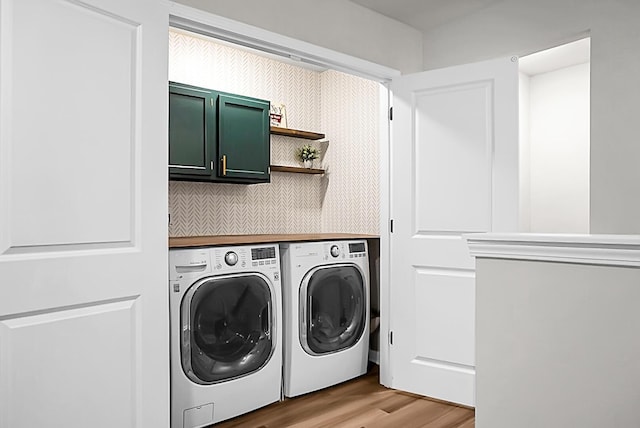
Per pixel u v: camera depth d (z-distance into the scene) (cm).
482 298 149
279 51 281
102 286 191
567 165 489
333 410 297
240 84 395
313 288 323
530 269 140
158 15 211
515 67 285
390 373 335
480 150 296
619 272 125
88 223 187
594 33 269
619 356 125
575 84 485
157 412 208
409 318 322
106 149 192
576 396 131
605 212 262
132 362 201
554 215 499
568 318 133
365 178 407
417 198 320
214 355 274
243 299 288
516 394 142
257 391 294
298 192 436
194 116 330
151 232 207
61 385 179
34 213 172
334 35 299
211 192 381
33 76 172
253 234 405
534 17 297
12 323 168
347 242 350
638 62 253
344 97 428
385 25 330
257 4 260
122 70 198
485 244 147
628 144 256
